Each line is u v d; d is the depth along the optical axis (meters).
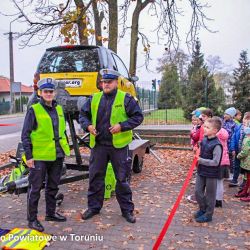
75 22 12.05
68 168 6.71
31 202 4.50
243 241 4.30
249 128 5.95
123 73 8.77
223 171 5.58
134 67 15.16
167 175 7.89
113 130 4.62
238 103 21.02
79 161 6.68
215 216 5.17
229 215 5.22
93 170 4.98
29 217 4.54
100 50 7.22
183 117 20.81
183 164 9.19
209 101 21.38
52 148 4.55
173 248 4.07
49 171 4.75
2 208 5.42
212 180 4.82
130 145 7.79
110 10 12.02
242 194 6.14
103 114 4.81
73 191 6.39
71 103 6.48
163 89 31.98
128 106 4.77
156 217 5.10
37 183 4.50
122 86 8.31
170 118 20.12
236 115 7.38
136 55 15.23
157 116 20.50
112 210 5.34
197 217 5.04
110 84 4.77
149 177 7.68
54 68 7.30
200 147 4.96
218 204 5.57
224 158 5.55
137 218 5.04
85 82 7.06
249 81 21.12
